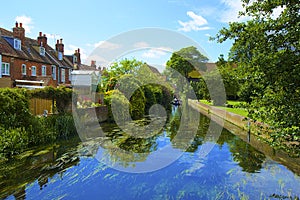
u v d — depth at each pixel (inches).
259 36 147.6
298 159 248.2
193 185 184.7
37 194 168.9
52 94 426.6
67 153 282.4
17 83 781.9
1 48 745.0
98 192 172.6
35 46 962.1
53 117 391.9
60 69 1087.0
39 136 335.6
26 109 328.5
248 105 159.2
